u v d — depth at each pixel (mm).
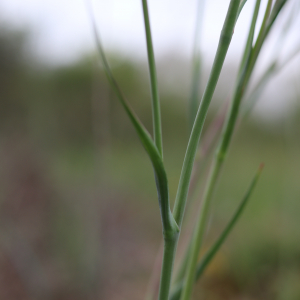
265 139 1640
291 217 634
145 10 157
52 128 1865
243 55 191
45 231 854
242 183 1519
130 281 916
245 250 879
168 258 150
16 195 1021
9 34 1649
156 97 159
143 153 1985
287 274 638
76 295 769
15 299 732
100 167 522
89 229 808
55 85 1983
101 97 425
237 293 830
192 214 226
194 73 216
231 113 188
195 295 815
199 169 224
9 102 1845
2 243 799
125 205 1404
